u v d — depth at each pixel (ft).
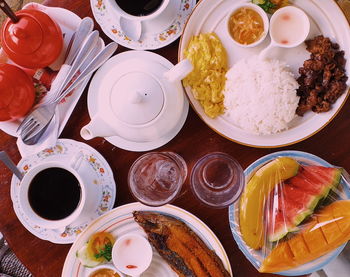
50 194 3.46
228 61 3.69
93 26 3.59
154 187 3.56
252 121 3.54
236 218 3.52
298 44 3.48
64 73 3.52
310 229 3.40
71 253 3.55
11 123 3.59
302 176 3.44
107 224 3.55
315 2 3.51
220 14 3.59
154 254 3.63
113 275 3.54
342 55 3.51
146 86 3.01
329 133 3.62
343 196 3.39
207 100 3.58
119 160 3.65
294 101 3.48
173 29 3.61
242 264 3.59
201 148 3.65
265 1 3.53
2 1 3.02
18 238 3.65
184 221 3.52
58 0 3.61
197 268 3.48
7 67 3.37
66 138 3.66
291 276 3.56
